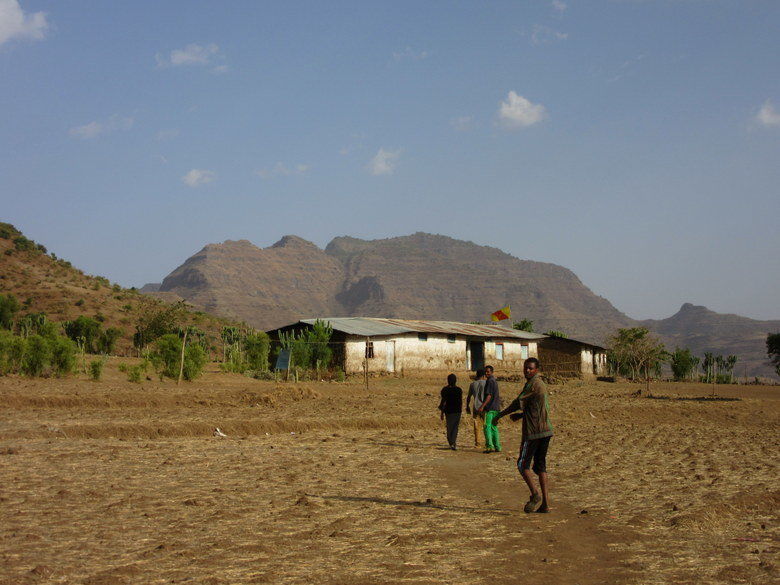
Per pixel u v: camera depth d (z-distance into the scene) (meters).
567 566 7.30
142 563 7.01
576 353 61.22
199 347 35.88
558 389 44.59
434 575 6.91
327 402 28.56
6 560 6.98
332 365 44.00
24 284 117.31
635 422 26.59
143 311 114.69
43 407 22.88
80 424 18.08
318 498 10.52
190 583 6.40
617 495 11.33
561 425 24.20
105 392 26.33
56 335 34.09
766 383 75.44
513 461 15.01
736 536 8.64
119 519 8.83
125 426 17.81
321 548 7.81
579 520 9.48
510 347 59.88
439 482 12.34
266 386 34.56
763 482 12.60
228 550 7.59
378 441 17.98
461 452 16.34
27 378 31.25
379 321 52.34
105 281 141.38
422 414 24.56
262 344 44.81
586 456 16.22
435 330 51.09
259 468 13.05
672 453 16.91
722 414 31.02
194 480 11.64
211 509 9.55
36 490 10.39
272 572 6.83
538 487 12.06
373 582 6.64
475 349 57.34
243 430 19.27
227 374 40.75
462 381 48.81
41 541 7.71
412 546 8.00
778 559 7.55
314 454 15.19
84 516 8.93
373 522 9.12
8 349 31.59
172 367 34.69
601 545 8.17
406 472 13.28
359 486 11.68
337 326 46.16
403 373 48.00
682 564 7.38
